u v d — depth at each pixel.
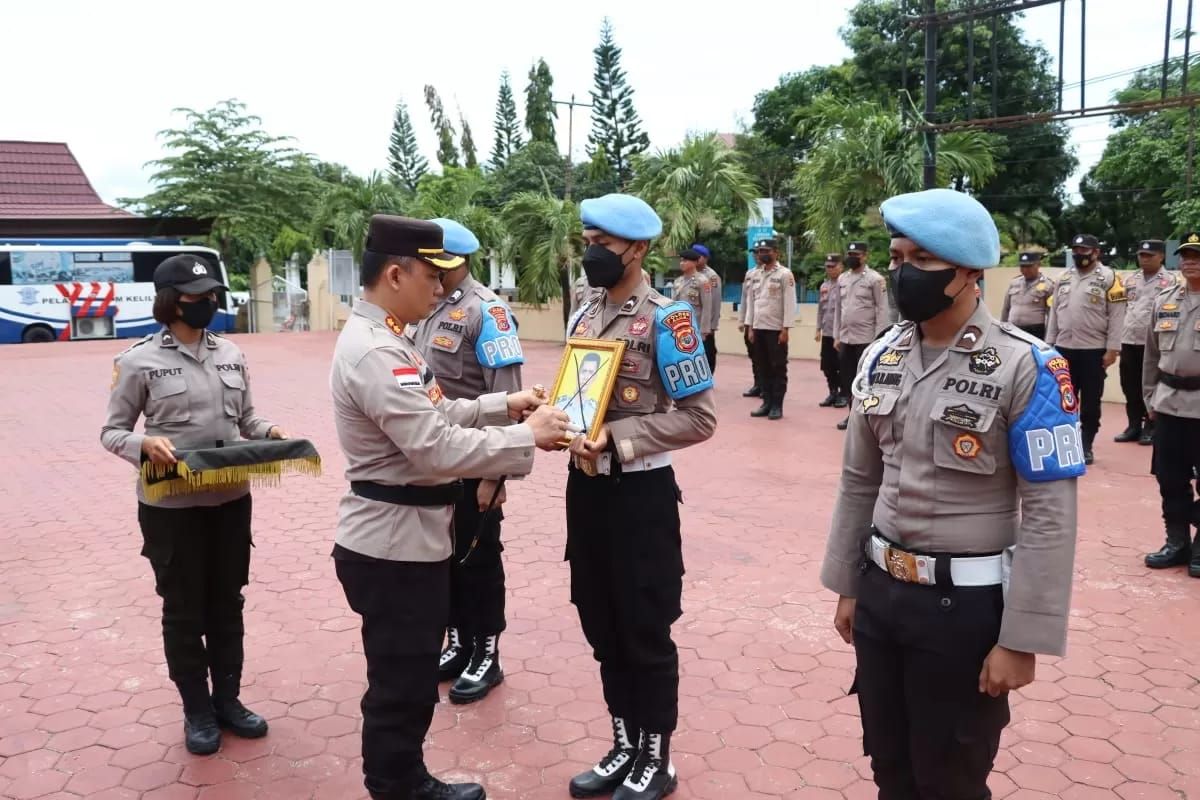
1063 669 3.93
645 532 2.88
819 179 14.23
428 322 3.71
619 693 3.08
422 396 2.52
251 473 3.14
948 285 2.01
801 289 23.83
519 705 3.72
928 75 9.20
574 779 3.10
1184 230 18.44
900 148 13.45
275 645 4.32
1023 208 23.36
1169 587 4.87
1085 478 7.30
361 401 2.51
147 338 3.40
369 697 2.70
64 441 9.63
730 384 13.24
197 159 27.95
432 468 2.49
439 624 2.72
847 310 10.07
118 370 3.31
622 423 2.81
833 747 3.36
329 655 4.21
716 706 3.68
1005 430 2.01
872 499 2.36
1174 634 4.27
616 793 2.98
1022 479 2.00
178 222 28.53
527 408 2.97
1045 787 3.07
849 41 24.14
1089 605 4.64
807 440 9.12
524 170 36.56
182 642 3.33
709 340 11.20
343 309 25.98
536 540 5.91
